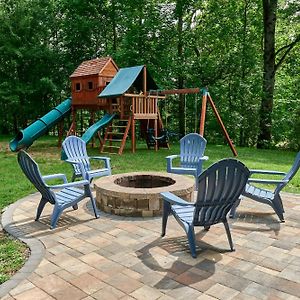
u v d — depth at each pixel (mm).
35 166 3664
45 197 4047
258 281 2621
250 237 3549
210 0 15828
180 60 15703
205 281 2625
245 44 14953
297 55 16172
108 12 17344
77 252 3203
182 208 3533
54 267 2891
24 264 2961
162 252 3184
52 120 12484
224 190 3037
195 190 5250
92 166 8359
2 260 3078
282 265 2895
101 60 12336
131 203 4262
